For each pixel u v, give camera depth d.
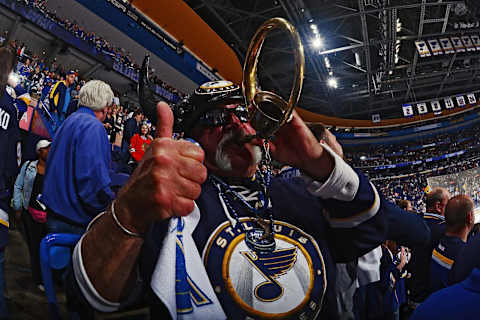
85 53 10.67
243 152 0.97
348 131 29.62
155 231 0.80
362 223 0.83
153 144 0.52
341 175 0.74
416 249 2.28
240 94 0.94
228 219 0.91
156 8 13.98
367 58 20.23
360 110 29.83
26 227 2.02
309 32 17.91
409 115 26.47
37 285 1.87
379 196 0.85
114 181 1.94
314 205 0.97
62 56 10.60
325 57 20.09
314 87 24.58
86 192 1.52
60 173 1.53
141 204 0.54
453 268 1.24
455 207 2.02
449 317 0.90
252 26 18.39
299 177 1.08
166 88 14.38
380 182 30.98
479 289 0.89
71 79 7.00
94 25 12.33
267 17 17.58
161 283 0.71
